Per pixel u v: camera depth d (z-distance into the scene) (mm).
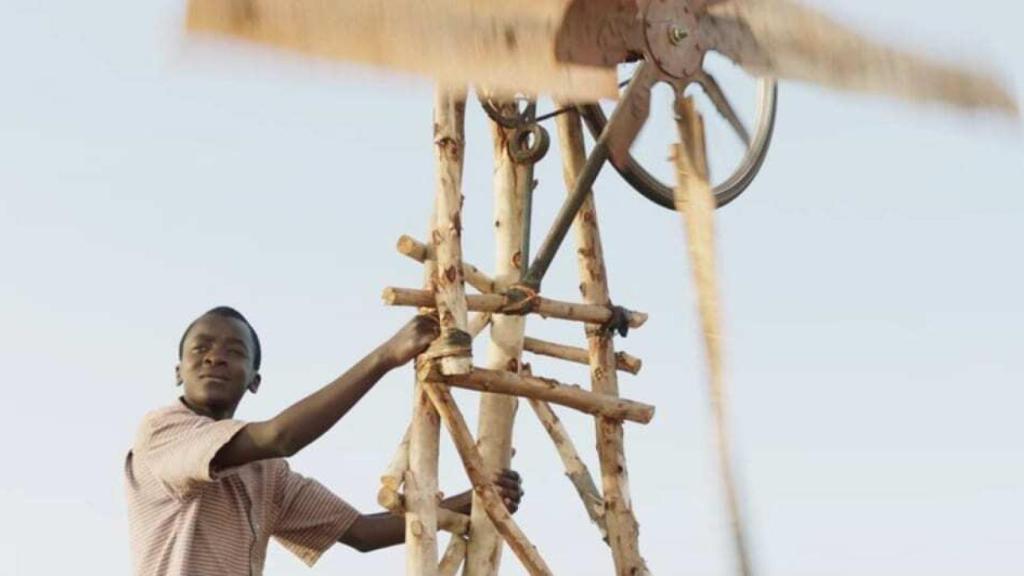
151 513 8008
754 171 9742
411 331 7766
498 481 9023
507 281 9094
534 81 4938
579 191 9000
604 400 8906
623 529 9023
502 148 9312
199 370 8398
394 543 9133
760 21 7785
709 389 5301
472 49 4613
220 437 7668
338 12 4113
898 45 7449
